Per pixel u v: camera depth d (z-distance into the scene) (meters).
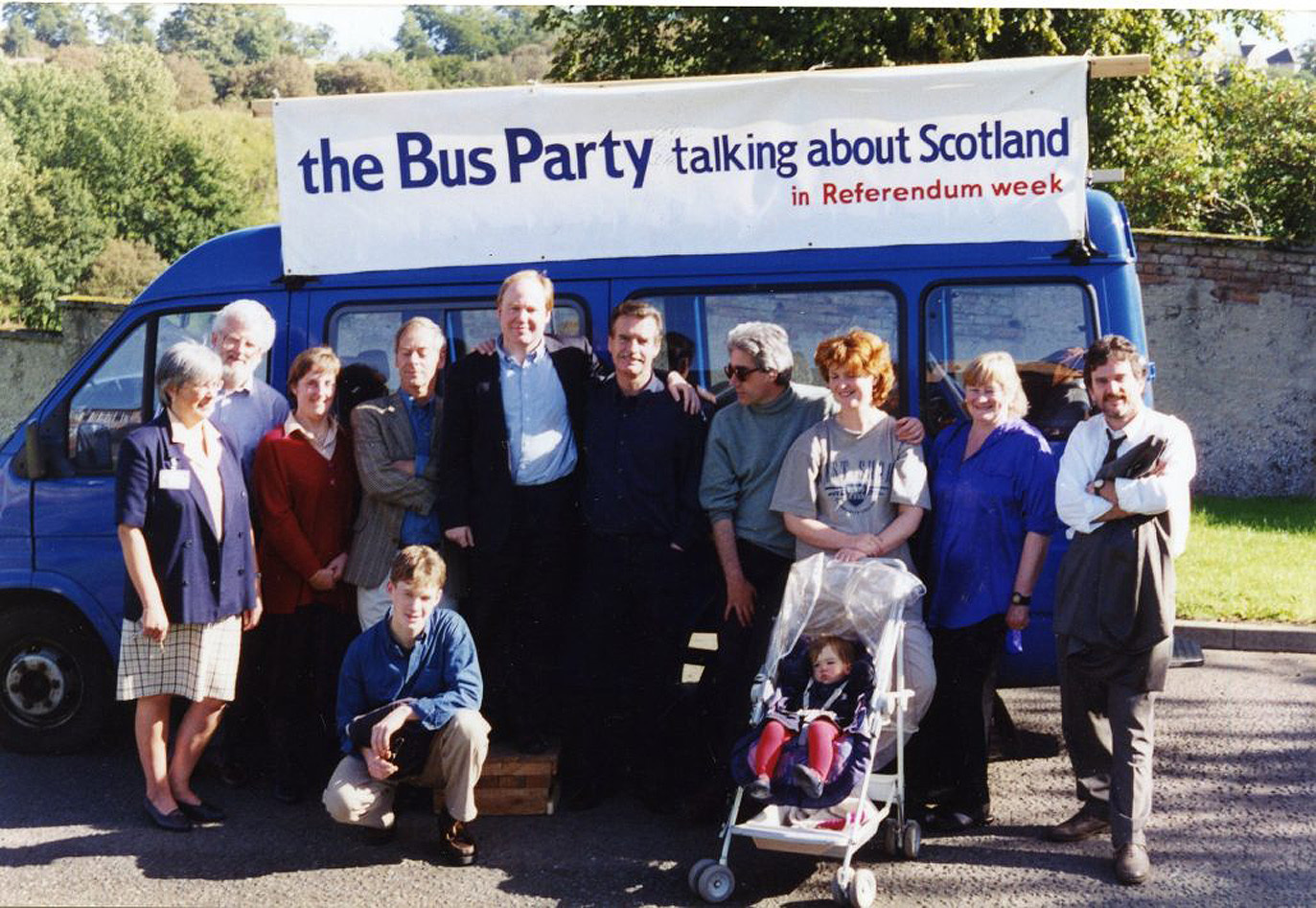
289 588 6.01
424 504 5.95
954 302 6.12
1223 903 5.05
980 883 5.23
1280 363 13.45
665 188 6.23
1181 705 7.32
